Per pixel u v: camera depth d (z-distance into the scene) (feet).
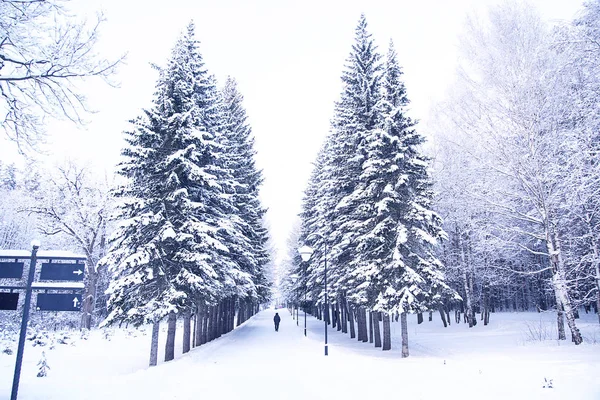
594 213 54.34
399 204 60.90
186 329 62.18
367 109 75.15
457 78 66.69
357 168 76.43
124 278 48.93
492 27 62.54
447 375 35.99
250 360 52.49
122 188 53.21
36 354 57.77
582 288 73.41
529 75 57.72
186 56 59.82
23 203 110.73
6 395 28.07
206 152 61.98
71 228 107.55
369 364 45.47
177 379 36.70
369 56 79.36
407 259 59.67
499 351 54.44
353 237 72.38
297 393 31.09
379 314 74.54
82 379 36.76
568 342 57.16
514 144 59.52
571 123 55.11
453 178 73.31
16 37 21.74
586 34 43.80
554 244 61.05
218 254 67.41
